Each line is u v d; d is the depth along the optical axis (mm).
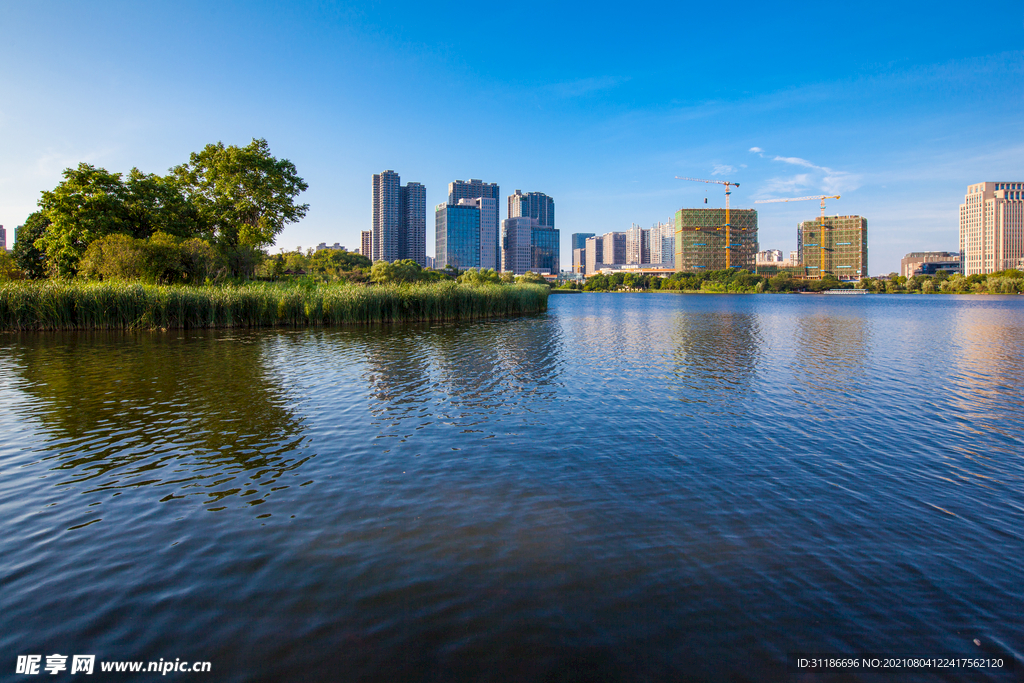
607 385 17391
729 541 6949
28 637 5047
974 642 5062
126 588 5828
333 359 22328
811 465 9844
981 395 15906
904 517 7676
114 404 14133
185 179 58000
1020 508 7988
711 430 12141
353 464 9750
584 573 6164
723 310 72375
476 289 51500
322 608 5492
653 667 4703
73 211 45969
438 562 6379
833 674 4629
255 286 44750
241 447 10680
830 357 24109
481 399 15188
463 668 4672
